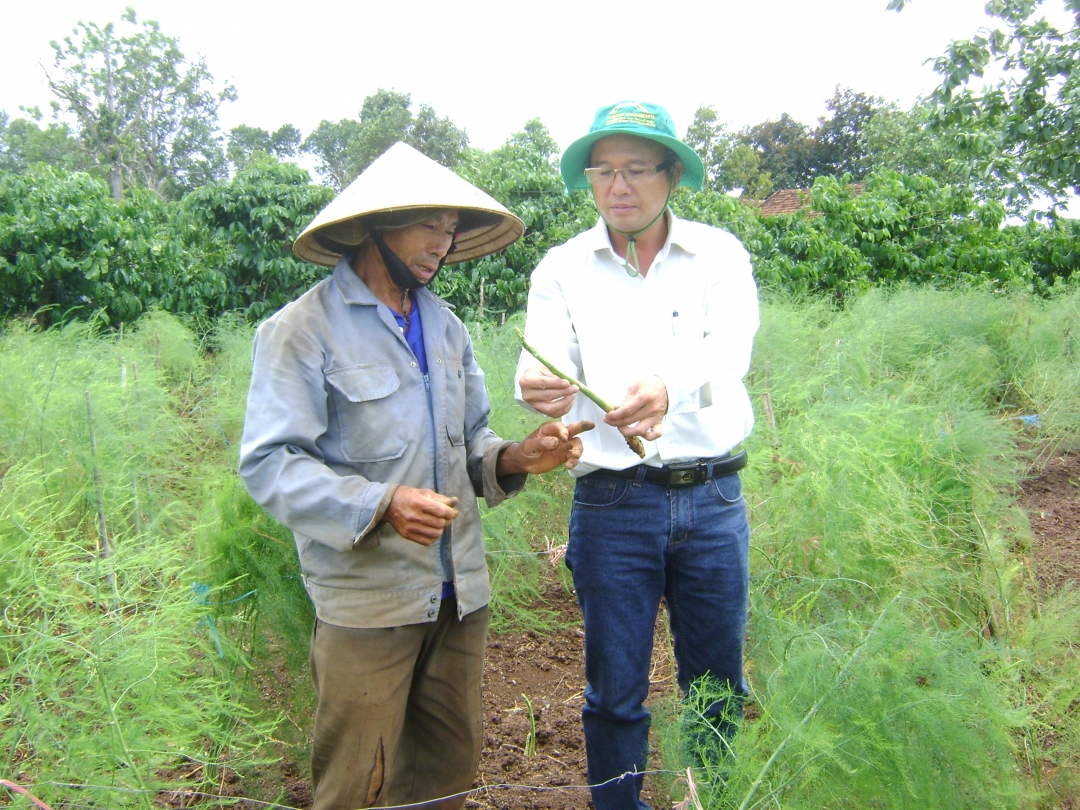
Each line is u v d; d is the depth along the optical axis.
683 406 2.15
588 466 2.28
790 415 4.64
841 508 2.96
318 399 1.91
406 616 1.97
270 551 2.65
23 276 8.19
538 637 3.84
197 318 8.95
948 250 10.06
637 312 2.32
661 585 2.34
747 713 2.79
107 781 2.04
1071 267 11.05
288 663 2.66
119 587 2.72
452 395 2.09
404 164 1.95
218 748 2.48
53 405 3.92
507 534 3.82
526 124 13.02
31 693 2.06
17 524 2.49
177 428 4.67
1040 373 6.21
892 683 2.10
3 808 1.87
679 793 2.38
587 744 2.40
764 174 37.72
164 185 51.38
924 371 5.93
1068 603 2.86
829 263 9.12
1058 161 8.86
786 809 1.99
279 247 9.44
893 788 1.98
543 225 8.77
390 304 2.05
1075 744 2.35
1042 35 8.73
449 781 2.24
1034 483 5.26
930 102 9.23
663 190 2.24
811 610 2.85
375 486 1.83
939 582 2.89
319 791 2.04
